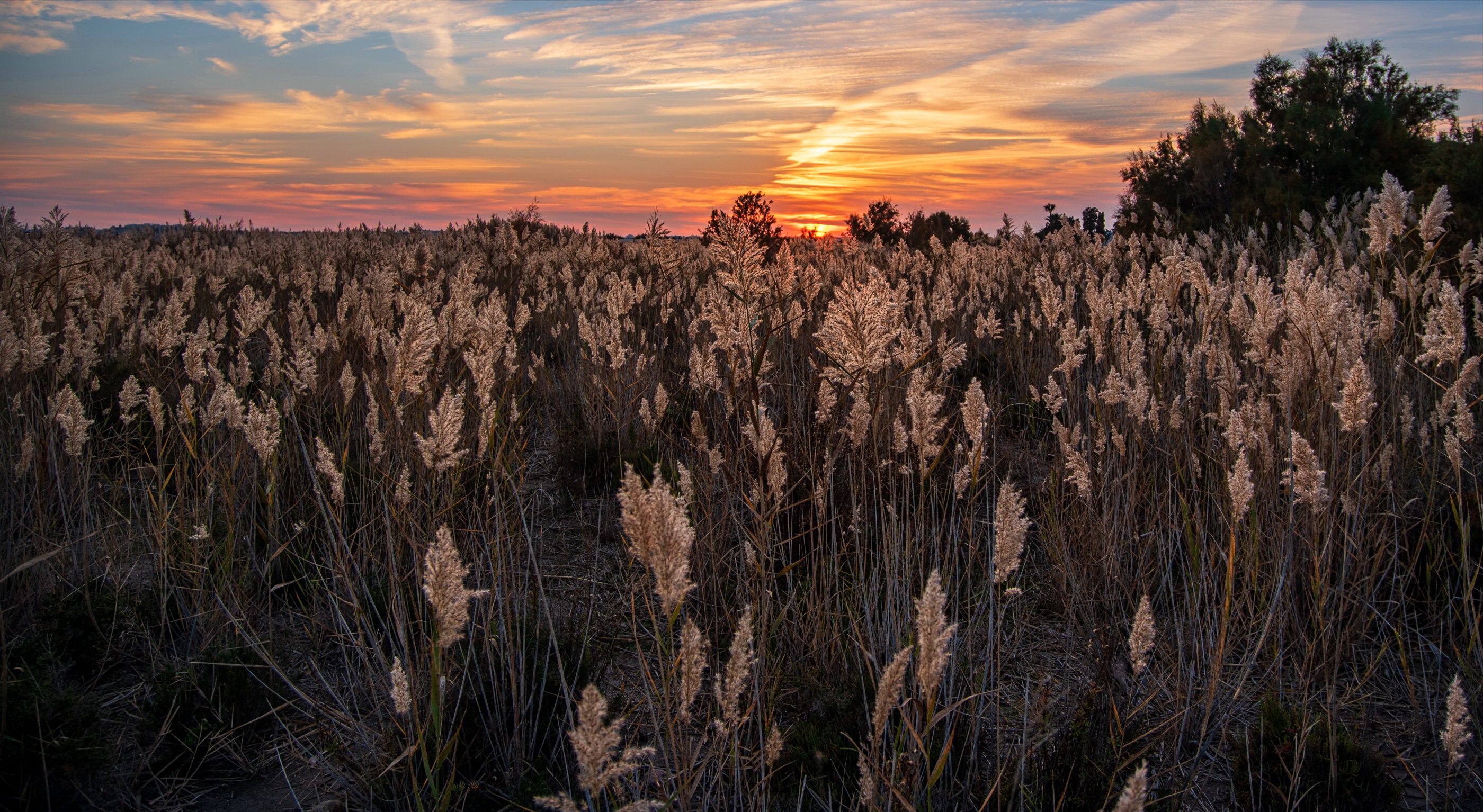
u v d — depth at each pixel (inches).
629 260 543.2
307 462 118.3
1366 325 165.3
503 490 151.6
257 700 115.3
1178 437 162.6
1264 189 624.1
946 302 260.5
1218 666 97.5
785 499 154.3
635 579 148.7
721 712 105.0
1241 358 192.4
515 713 104.1
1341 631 120.8
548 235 759.1
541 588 117.6
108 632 126.7
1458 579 132.5
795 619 124.0
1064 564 135.4
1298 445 105.3
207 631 127.8
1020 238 536.4
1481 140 403.2
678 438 205.3
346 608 134.2
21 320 158.9
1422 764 104.6
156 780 104.8
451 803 97.7
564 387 244.4
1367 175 600.4
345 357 193.3
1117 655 119.3
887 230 979.3
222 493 150.6
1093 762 94.0
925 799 86.3
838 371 128.7
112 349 227.3
